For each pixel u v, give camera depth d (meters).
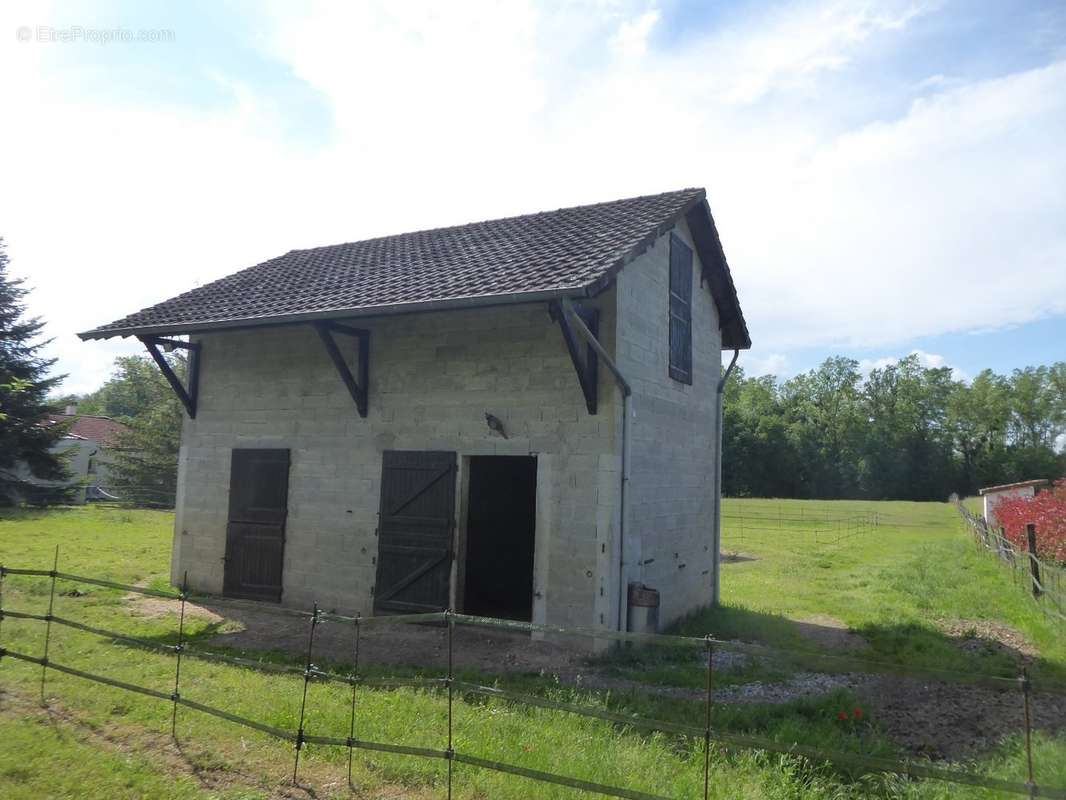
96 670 7.01
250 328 10.30
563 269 8.53
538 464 9.43
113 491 38.34
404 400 10.51
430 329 10.42
